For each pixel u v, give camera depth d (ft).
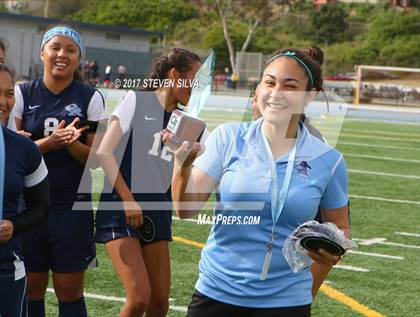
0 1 242.99
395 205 34.27
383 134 69.15
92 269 21.33
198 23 196.44
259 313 10.71
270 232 10.71
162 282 14.15
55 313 17.85
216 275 10.87
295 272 10.69
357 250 25.57
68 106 14.73
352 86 118.93
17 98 14.74
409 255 25.26
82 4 219.82
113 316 17.78
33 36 128.67
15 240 11.28
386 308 19.45
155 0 202.49
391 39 185.88
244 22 197.77
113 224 13.67
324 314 18.72
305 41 195.83
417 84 122.01
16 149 11.05
